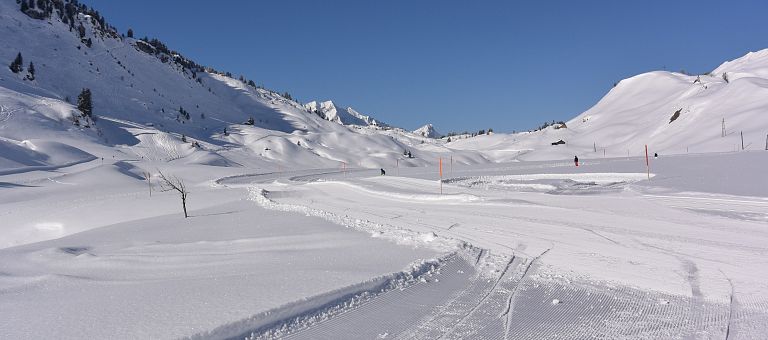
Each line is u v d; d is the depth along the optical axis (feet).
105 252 60.54
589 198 83.20
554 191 106.32
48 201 161.68
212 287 34.78
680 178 107.34
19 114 426.10
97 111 589.73
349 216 84.17
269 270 41.29
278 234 65.77
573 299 32.76
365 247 52.06
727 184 90.74
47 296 36.78
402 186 136.05
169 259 52.11
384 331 27.17
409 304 31.78
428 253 46.83
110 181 224.53
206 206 126.82
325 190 147.02
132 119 621.31
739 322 27.45
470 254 46.47
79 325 27.45
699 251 44.50
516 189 116.67
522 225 63.52
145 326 26.58
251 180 226.17
